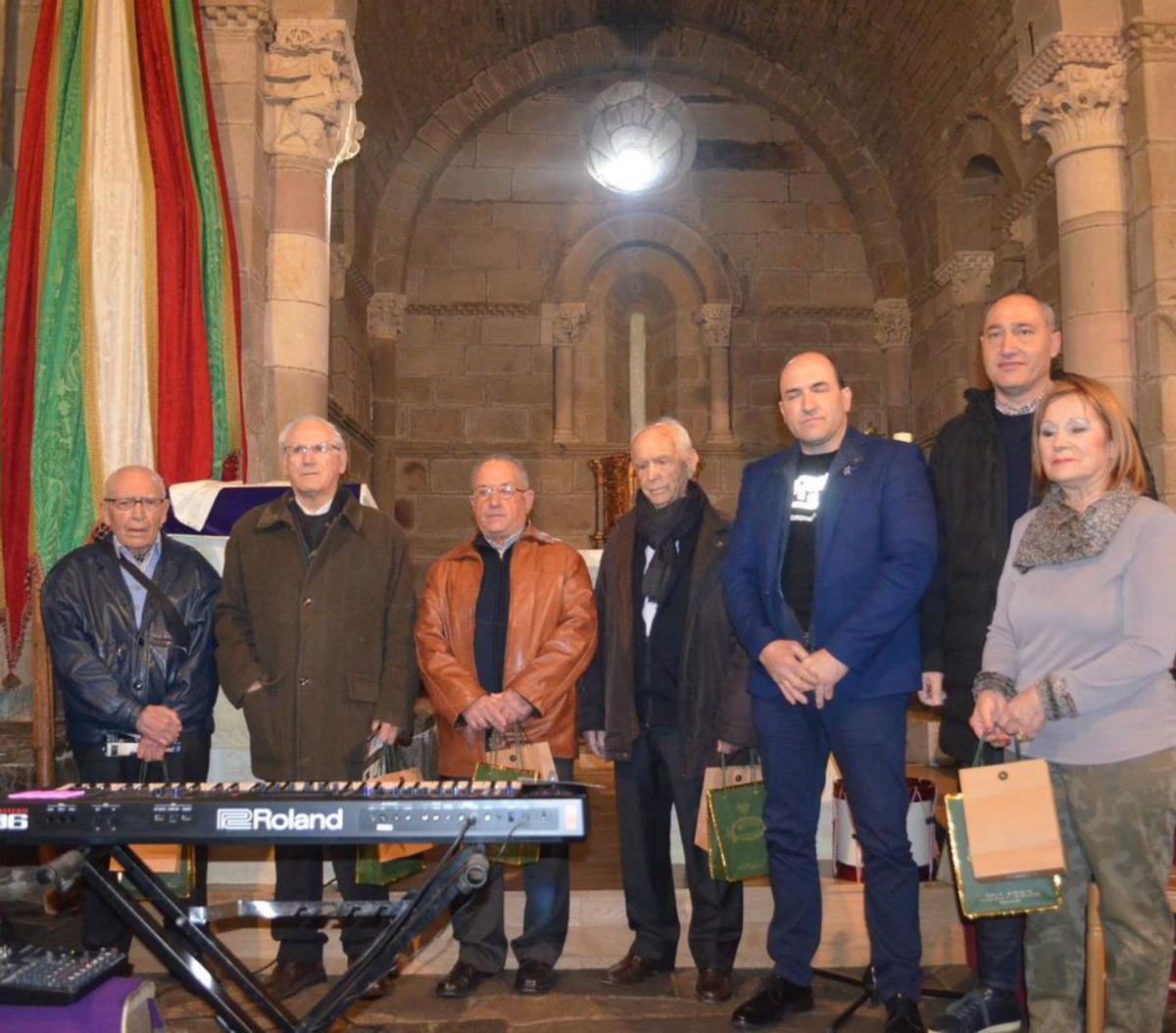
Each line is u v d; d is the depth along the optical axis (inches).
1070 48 245.1
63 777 170.6
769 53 443.5
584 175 458.0
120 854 92.6
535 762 127.6
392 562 133.5
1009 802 96.7
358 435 406.9
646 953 137.3
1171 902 103.6
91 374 180.7
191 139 193.3
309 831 86.8
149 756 124.6
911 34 372.5
